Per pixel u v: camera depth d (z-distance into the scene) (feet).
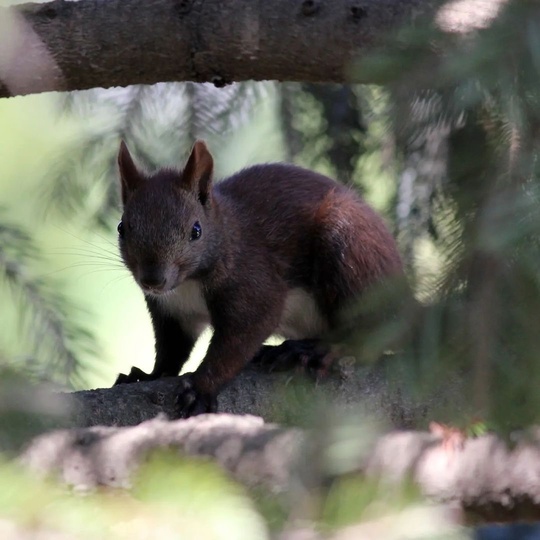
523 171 20.22
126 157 39.11
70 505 12.74
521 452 24.13
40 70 35.83
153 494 13.10
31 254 36.78
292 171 42.42
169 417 33.01
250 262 38.99
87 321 37.52
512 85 19.90
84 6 36.27
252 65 36.11
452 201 23.89
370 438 18.35
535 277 19.52
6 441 15.81
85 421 31.12
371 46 34.24
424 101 21.71
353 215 39.93
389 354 23.08
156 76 36.96
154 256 36.83
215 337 37.96
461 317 20.25
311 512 15.60
